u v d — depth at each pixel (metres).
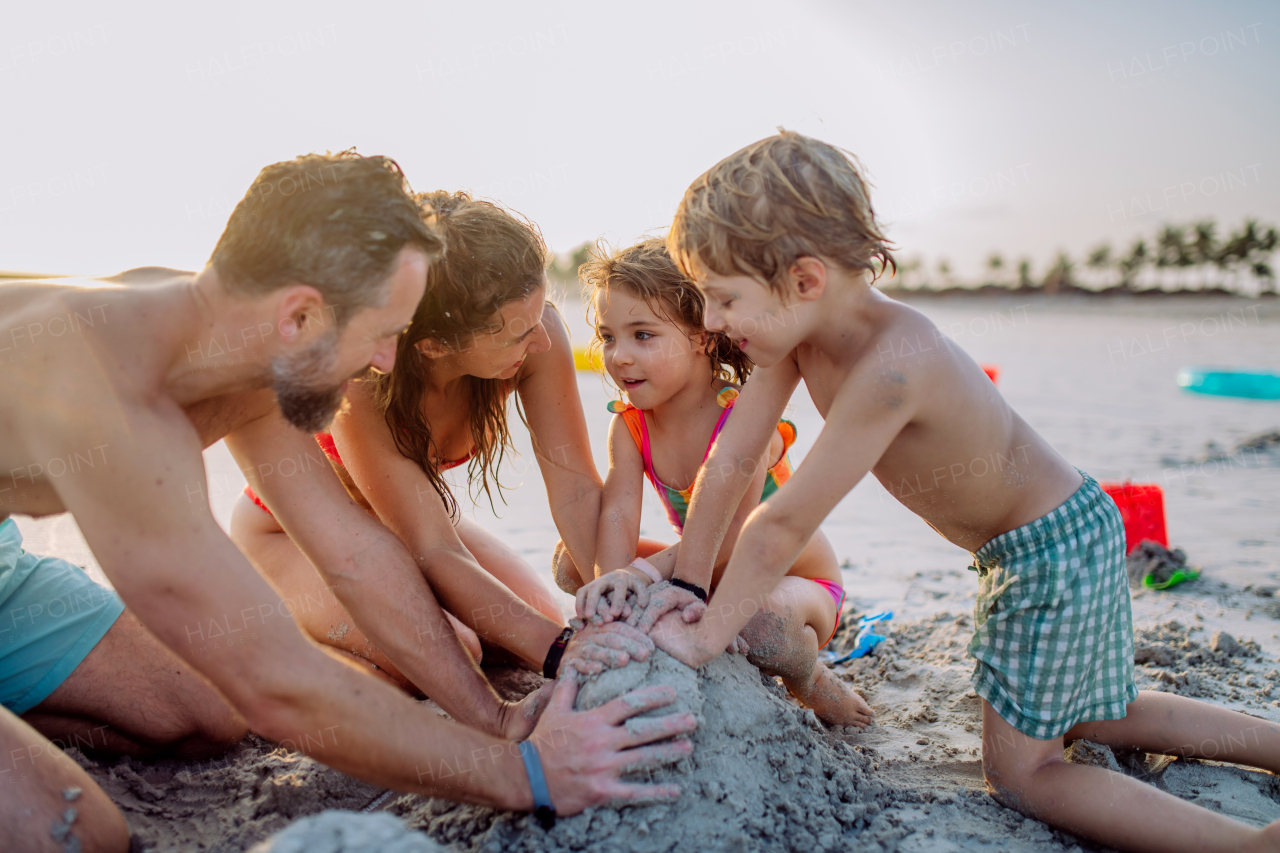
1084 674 2.24
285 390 1.88
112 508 1.67
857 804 2.13
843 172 2.08
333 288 1.76
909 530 5.44
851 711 2.79
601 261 3.02
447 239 2.35
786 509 2.09
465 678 2.28
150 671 2.33
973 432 2.17
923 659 3.36
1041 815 2.14
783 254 2.01
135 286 1.88
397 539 2.34
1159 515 4.46
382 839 1.41
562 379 2.99
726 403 2.91
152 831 2.03
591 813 1.90
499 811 1.96
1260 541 4.90
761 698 2.23
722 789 1.99
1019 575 2.29
